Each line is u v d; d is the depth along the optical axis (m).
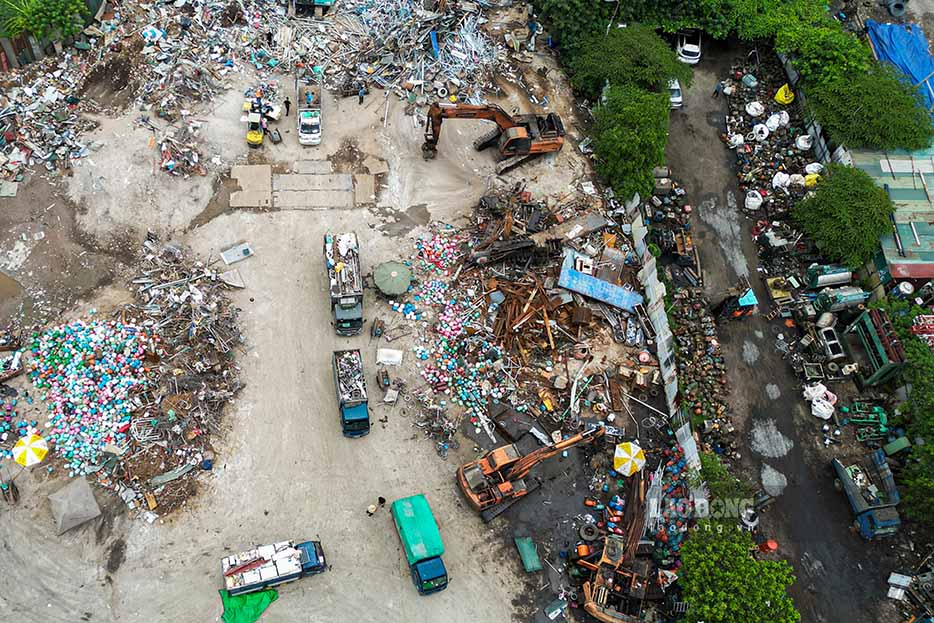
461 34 63.53
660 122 57.03
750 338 53.78
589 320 52.19
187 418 46.19
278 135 56.59
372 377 49.53
